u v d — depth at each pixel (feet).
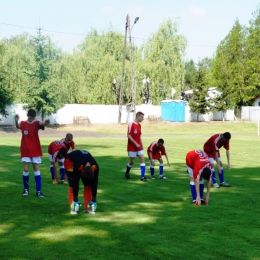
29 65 144.15
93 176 26.14
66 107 160.35
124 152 71.20
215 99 173.88
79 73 166.30
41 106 144.46
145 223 24.93
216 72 201.26
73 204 27.02
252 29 199.41
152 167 43.27
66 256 19.07
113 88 174.09
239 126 162.30
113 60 171.22
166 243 21.13
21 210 27.94
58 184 38.91
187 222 25.29
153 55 180.55
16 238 21.70
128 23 152.35
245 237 22.31
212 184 40.40
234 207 29.78
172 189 37.06
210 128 156.56
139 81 173.06
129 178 43.24
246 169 52.03
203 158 30.12
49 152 39.45
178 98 184.75
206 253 19.71
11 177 42.80
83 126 150.00
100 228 23.73
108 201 31.53
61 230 23.25
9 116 149.38
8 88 133.08
